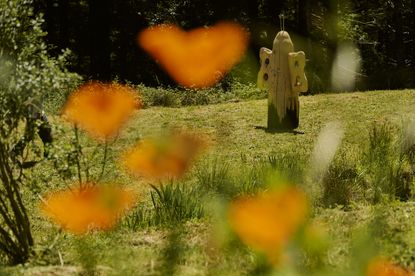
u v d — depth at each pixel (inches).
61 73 290.4
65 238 323.6
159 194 395.9
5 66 287.1
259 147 729.6
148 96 1213.1
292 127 858.8
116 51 1886.1
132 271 218.2
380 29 1934.1
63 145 304.8
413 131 520.4
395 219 301.7
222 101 1275.8
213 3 1742.1
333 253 206.1
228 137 695.1
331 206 374.6
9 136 295.3
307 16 1673.2
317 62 1605.6
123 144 640.4
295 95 858.8
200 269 226.1
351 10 1769.2
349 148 609.9
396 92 1171.3
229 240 154.0
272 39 1749.5
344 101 1066.7
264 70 869.8
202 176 459.5
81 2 1993.1
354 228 267.0
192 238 298.4
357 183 441.4
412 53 2090.3
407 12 2027.6
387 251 210.1
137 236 323.3
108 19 1817.2
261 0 1946.4
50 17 1881.2
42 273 252.7
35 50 297.1
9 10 292.0
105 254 268.5
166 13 1739.7
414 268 206.2
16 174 385.1
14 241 315.6
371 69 1777.8
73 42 1987.0
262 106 1081.4
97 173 533.3
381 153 491.8
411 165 498.3
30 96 288.5
